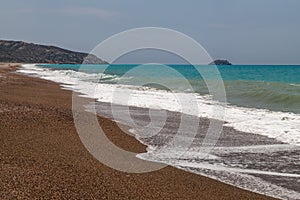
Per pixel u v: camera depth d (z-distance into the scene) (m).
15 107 19.56
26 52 194.62
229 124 19.67
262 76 72.31
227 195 9.55
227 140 16.11
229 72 89.56
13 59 182.25
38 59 189.50
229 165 12.46
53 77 56.72
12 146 11.97
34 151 11.57
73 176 9.38
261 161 12.99
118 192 8.73
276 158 13.38
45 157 10.94
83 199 7.94
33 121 16.59
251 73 84.81
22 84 39.72
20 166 9.67
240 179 11.00
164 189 9.48
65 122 17.17
